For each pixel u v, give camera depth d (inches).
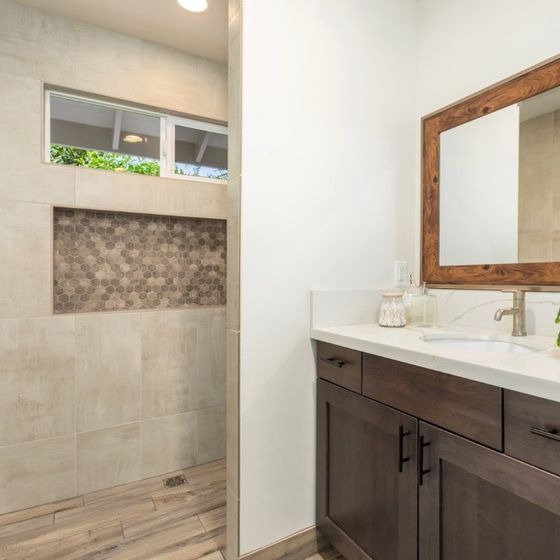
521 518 31.0
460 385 35.7
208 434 85.8
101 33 73.5
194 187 83.0
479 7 57.3
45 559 55.3
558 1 47.8
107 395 74.7
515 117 52.9
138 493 72.9
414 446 40.6
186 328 83.1
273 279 53.5
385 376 44.4
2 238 65.2
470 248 59.0
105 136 78.4
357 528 48.9
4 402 65.8
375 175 62.9
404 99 66.4
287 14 54.0
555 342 45.7
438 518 37.9
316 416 57.2
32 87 67.4
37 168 67.7
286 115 53.9
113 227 78.5
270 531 53.6
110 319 74.9
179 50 81.5
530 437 30.2
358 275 61.1
